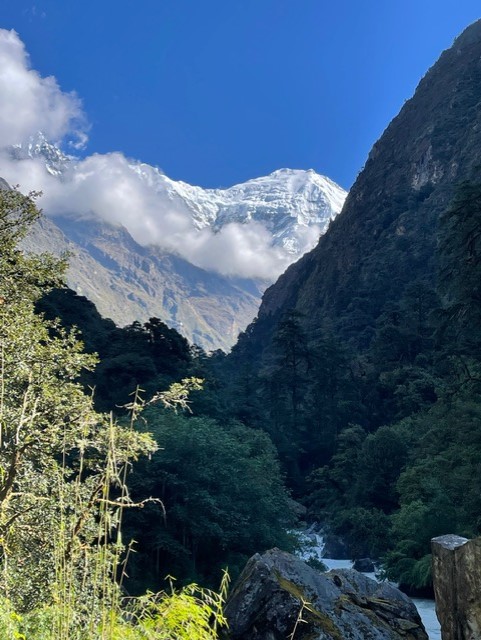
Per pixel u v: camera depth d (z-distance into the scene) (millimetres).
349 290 169375
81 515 3365
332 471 69312
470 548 9070
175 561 29891
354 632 10844
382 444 60844
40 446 8344
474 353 59656
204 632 3637
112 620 2814
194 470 30938
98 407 45938
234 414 74625
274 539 34562
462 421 51719
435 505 39938
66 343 11398
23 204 12008
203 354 91938
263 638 10633
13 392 9180
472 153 176750
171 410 33844
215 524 30391
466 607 8977
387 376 90500
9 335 10102
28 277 12109
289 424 92250
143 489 29750
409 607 12570
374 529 51062
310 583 11750
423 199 183750
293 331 100562
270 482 38281
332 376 95562
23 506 6969
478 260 55438
